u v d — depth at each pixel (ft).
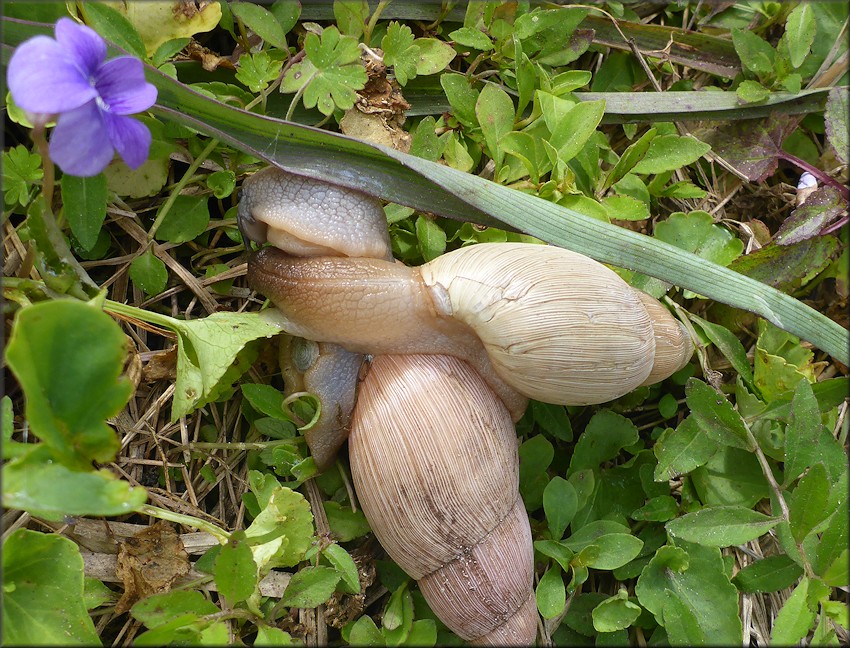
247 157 0.53
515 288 0.46
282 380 0.54
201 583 0.47
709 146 0.56
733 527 0.50
